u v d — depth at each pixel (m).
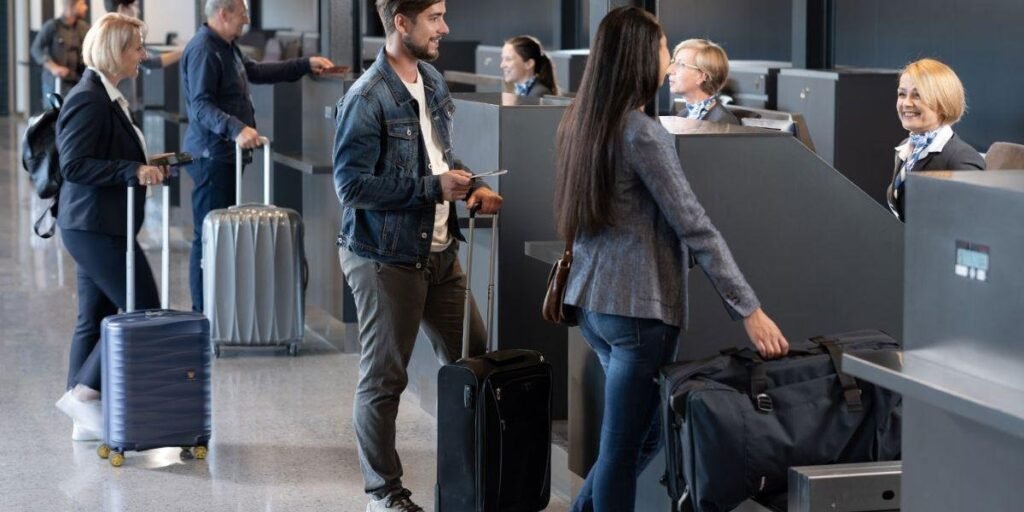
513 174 5.38
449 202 4.66
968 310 2.58
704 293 4.15
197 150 7.78
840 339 3.83
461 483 4.37
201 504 4.96
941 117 5.09
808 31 8.57
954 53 8.88
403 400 6.40
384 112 4.42
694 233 3.60
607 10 4.49
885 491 3.53
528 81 7.99
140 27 5.69
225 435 5.87
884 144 7.92
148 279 5.80
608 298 3.68
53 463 5.46
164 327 5.36
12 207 13.13
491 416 4.30
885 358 2.73
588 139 3.66
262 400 6.47
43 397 6.52
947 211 2.63
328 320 7.94
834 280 4.19
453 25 17.30
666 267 3.69
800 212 4.14
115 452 5.41
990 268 2.52
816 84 8.02
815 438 3.64
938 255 2.67
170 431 5.41
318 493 5.10
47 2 20.62
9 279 9.72
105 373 5.40
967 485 2.63
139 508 4.92
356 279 4.55
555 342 5.55
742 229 4.10
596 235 3.72
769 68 8.62
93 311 5.89
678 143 4.02
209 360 5.49
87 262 5.68
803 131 5.69
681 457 3.64
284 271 7.32
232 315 7.30
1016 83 8.34
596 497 3.84
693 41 6.20
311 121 7.84
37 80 21.31
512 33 15.73
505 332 5.48
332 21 7.80
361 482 5.24
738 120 6.20
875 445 3.73
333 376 7.00
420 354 6.29
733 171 4.07
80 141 5.50
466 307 4.65
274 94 8.33
